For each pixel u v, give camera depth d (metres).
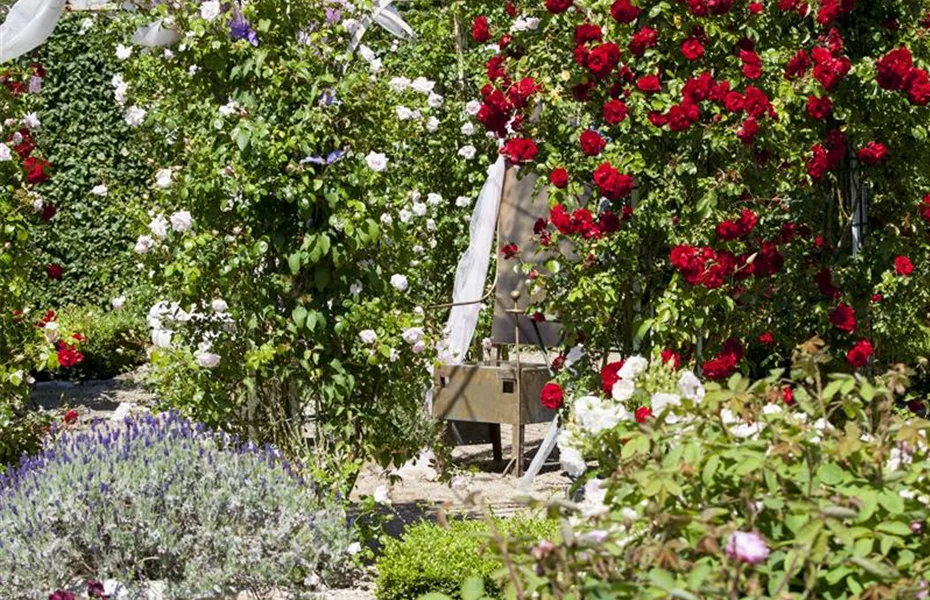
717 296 8.30
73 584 7.29
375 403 9.31
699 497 4.38
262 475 8.05
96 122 19.50
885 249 9.08
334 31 9.18
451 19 14.66
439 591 7.92
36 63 11.48
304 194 8.73
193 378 9.10
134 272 10.62
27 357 10.29
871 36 8.98
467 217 13.53
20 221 10.38
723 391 4.67
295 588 7.80
